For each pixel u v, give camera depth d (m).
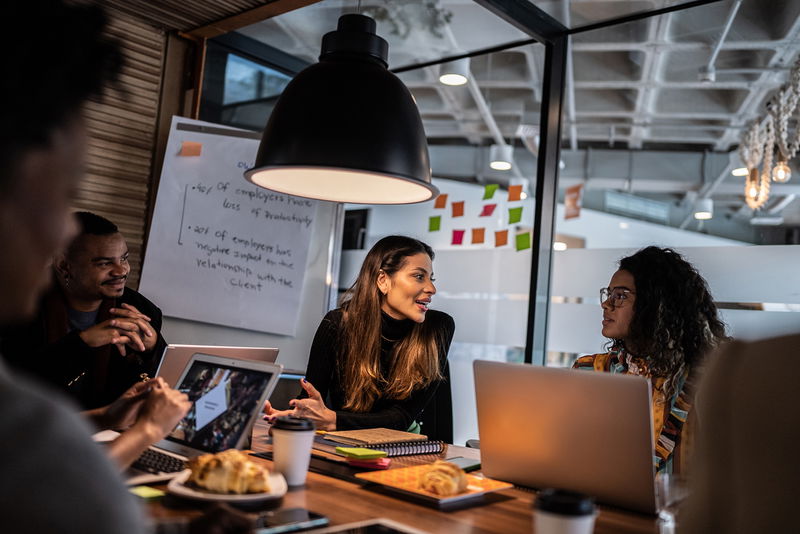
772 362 0.98
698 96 3.69
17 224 0.54
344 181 1.98
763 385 0.97
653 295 2.32
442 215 4.11
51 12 0.57
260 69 3.93
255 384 1.62
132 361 2.39
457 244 4.02
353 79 1.71
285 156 1.67
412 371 2.58
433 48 3.77
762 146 3.24
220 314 3.43
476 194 4.01
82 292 2.46
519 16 3.16
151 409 1.37
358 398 2.55
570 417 1.51
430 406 2.95
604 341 3.38
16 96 0.52
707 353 2.26
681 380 2.25
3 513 0.46
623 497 1.46
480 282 3.89
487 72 3.94
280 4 3.04
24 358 2.09
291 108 1.71
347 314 2.68
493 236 3.90
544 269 3.50
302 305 3.68
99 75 0.61
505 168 4.04
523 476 1.62
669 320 2.29
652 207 3.87
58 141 0.56
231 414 1.62
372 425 2.28
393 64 4.09
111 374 2.45
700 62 3.50
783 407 0.95
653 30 3.27
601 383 1.45
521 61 3.80
